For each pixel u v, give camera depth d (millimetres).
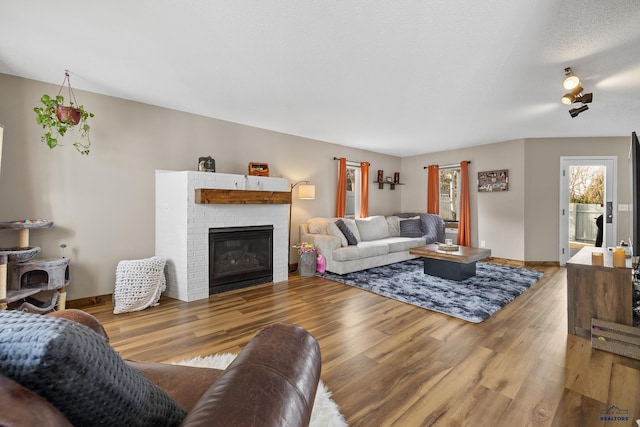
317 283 3842
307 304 3021
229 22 1862
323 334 2324
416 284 3738
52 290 2832
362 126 4293
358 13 1772
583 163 4941
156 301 2971
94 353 516
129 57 2309
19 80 2623
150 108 3344
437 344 2162
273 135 4531
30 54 2256
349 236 4570
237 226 3523
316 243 4516
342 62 2385
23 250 2383
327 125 4238
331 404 1474
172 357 1939
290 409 643
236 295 3322
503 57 2293
